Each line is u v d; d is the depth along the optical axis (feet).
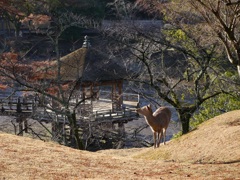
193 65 133.59
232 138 94.12
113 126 195.52
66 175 69.67
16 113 180.14
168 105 184.14
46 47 226.99
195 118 144.77
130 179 68.80
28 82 132.26
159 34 148.25
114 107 194.39
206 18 90.27
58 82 127.03
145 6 141.38
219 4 84.69
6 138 96.02
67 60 189.78
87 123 161.58
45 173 69.77
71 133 156.56
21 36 227.81
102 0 251.60
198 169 75.82
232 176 69.56
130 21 153.69
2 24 269.03
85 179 67.87
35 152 84.07
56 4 192.34
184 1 106.11
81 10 239.09
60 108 152.35
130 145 167.94
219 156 87.71
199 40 122.83
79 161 80.43
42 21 153.38
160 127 105.60
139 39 141.59
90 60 188.65
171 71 146.41
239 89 136.67
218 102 141.90
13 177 66.44
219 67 139.64
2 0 140.26
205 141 96.89
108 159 85.20
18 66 136.15
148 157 100.63
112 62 188.85
